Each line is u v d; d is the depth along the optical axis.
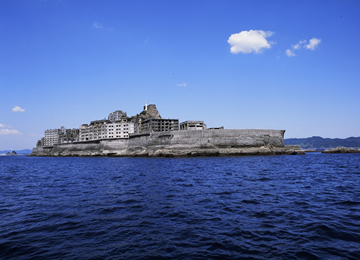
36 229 13.27
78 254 10.21
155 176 36.56
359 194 21.19
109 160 95.75
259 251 10.27
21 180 35.97
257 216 14.99
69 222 14.35
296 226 13.11
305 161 69.81
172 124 150.00
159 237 11.95
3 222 14.60
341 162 64.62
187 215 15.41
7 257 9.98
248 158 88.06
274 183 28.09
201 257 9.84
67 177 38.28
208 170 45.09
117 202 19.12
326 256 9.71
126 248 10.77
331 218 14.33
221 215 15.33
